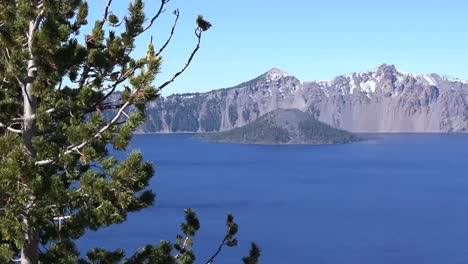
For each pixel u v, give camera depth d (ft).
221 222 512.63
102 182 40.40
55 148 41.93
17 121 46.50
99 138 42.86
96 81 46.34
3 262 37.50
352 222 538.47
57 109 45.78
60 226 42.57
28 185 35.86
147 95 41.52
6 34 42.27
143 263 51.24
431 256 395.14
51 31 40.50
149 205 45.27
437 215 584.40
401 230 496.23
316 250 410.93
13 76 44.68
